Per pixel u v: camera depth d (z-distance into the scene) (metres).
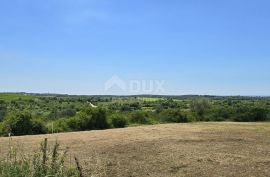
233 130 23.75
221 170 11.47
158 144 16.73
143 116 45.97
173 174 10.91
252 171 11.37
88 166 10.53
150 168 11.59
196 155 13.88
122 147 15.72
